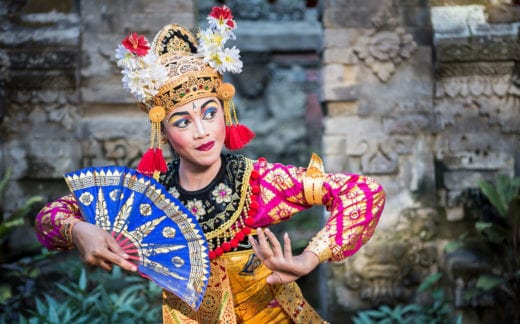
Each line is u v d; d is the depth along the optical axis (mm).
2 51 6434
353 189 2643
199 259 2594
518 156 6480
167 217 2625
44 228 2652
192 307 2553
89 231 2477
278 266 2393
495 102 6461
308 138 13578
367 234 2635
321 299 6895
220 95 2746
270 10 13633
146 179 2643
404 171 6484
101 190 2631
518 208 5742
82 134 6504
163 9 6453
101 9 6461
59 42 6445
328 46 6449
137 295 6227
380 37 6445
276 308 2861
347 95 6434
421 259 6449
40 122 6492
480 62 6422
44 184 6539
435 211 6465
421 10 6492
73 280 6246
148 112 2814
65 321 4879
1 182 6125
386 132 6473
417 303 6445
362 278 6445
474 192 6461
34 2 6527
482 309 6316
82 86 6469
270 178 2768
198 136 2645
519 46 6371
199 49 2734
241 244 2756
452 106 6473
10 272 6148
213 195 2744
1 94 6434
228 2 13508
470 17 6473
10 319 5738
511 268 5941
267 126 13492
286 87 13570
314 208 11555
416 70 6473
